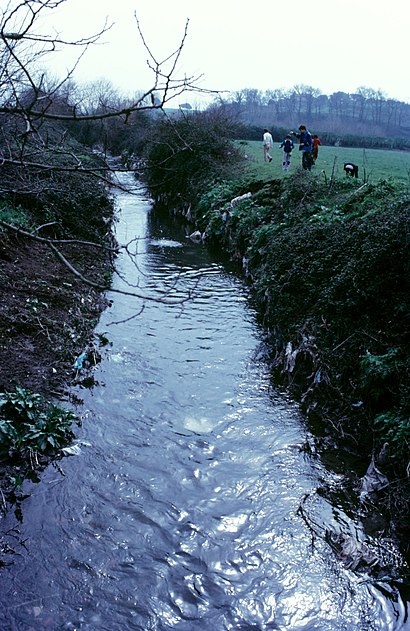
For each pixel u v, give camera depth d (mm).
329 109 87375
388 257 8438
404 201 9734
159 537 5492
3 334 8609
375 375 7223
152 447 6895
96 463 6473
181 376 8805
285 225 13969
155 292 13141
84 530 5477
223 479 6418
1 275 10312
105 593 4832
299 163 25828
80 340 9367
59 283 11414
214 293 13414
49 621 4527
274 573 5176
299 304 9812
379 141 59906
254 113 81750
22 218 12727
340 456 6969
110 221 16719
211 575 5117
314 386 8250
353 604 4887
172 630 4562
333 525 5785
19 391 6996
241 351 9938
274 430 7465
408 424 6375
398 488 6000
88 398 7824
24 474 6145
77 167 4281
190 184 25141
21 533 5355
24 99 6477
